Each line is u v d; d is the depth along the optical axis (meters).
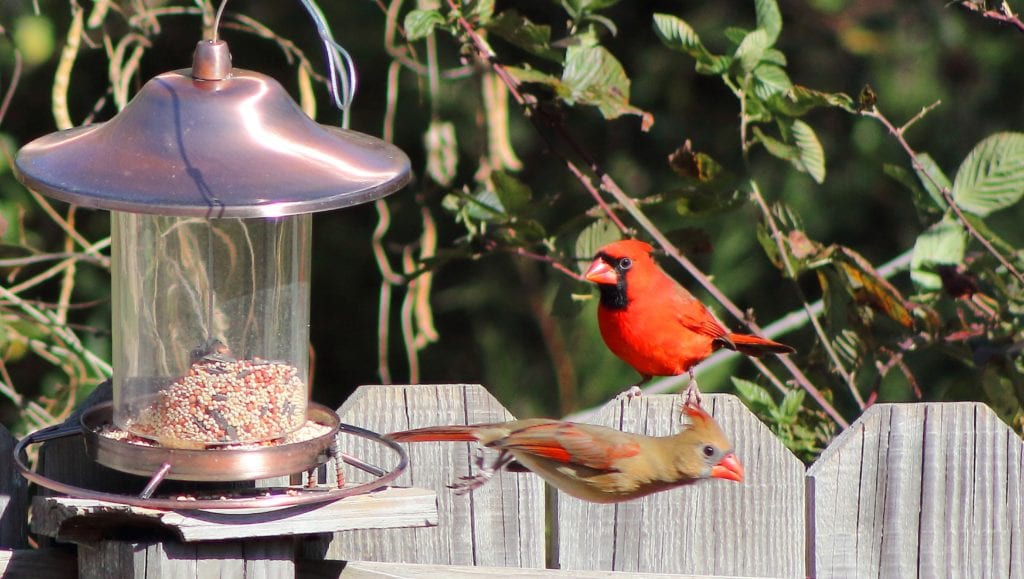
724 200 9.15
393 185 5.92
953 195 8.81
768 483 6.68
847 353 8.88
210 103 5.96
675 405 6.79
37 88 13.51
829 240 13.91
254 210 5.50
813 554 6.62
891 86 14.02
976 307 9.00
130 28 11.06
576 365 13.77
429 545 6.75
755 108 8.78
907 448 6.62
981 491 6.62
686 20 14.26
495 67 8.94
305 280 6.54
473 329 14.67
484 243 9.48
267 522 5.90
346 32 13.73
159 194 5.52
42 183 5.72
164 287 6.31
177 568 5.91
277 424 6.39
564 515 6.69
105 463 6.28
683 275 13.27
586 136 14.34
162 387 6.31
